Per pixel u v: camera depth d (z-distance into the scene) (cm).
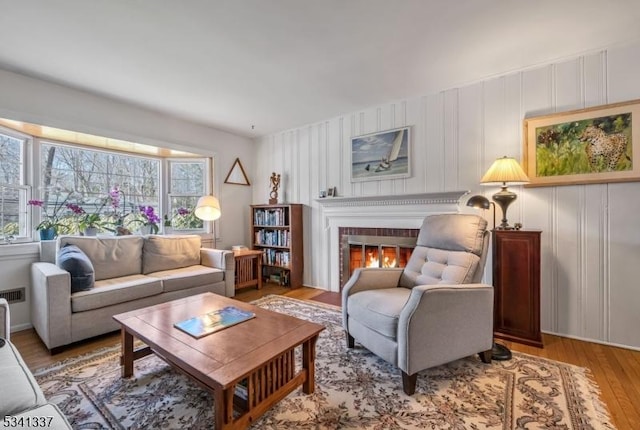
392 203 341
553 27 208
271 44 226
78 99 303
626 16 196
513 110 273
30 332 265
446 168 308
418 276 239
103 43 222
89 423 149
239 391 157
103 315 249
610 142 234
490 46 231
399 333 177
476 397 168
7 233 283
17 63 250
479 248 220
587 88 242
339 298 365
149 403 164
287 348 150
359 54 241
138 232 387
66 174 332
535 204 265
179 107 353
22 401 100
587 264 245
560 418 150
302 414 155
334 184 395
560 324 255
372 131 359
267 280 452
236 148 467
